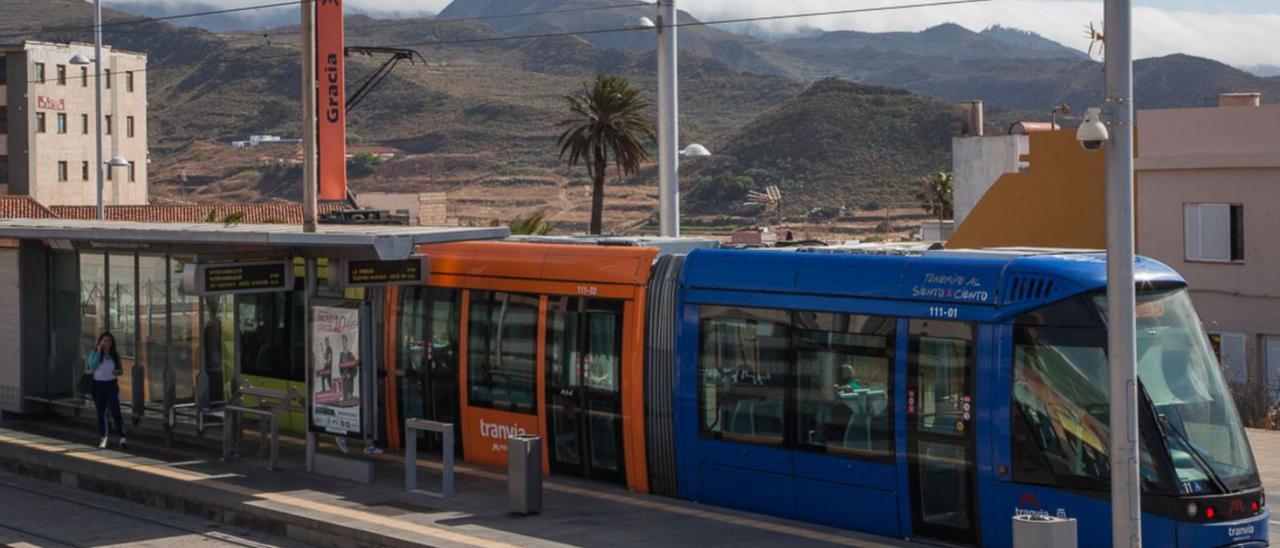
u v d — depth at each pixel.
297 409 19.17
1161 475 12.53
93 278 22.22
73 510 17.48
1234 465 12.93
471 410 18.52
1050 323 13.06
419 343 19.25
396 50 30.77
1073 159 37.06
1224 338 34.12
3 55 101.00
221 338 20.44
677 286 16.22
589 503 15.99
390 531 14.57
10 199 73.81
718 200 182.75
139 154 110.25
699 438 15.91
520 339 17.92
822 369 14.77
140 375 21.14
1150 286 13.21
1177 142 34.75
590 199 191.62
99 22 49.97
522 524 14.93
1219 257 34.12
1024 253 13.96
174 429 20.47
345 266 17.39
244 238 17.17
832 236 150.12
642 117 62.53
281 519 15.71
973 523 13.51
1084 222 36.91
